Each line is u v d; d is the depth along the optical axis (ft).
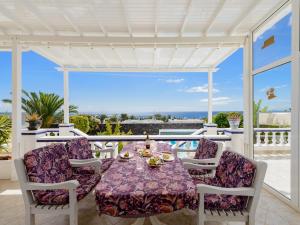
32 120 13.98
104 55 17.07
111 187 5.98
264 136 13.00
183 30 12.76
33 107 25.02
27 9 9.93
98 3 9.91
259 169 6.34
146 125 36.11
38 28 12.73
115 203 5.57
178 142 15.07
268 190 11.50
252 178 6.46
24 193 6.73
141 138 14.48
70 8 10.35
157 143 12.54
